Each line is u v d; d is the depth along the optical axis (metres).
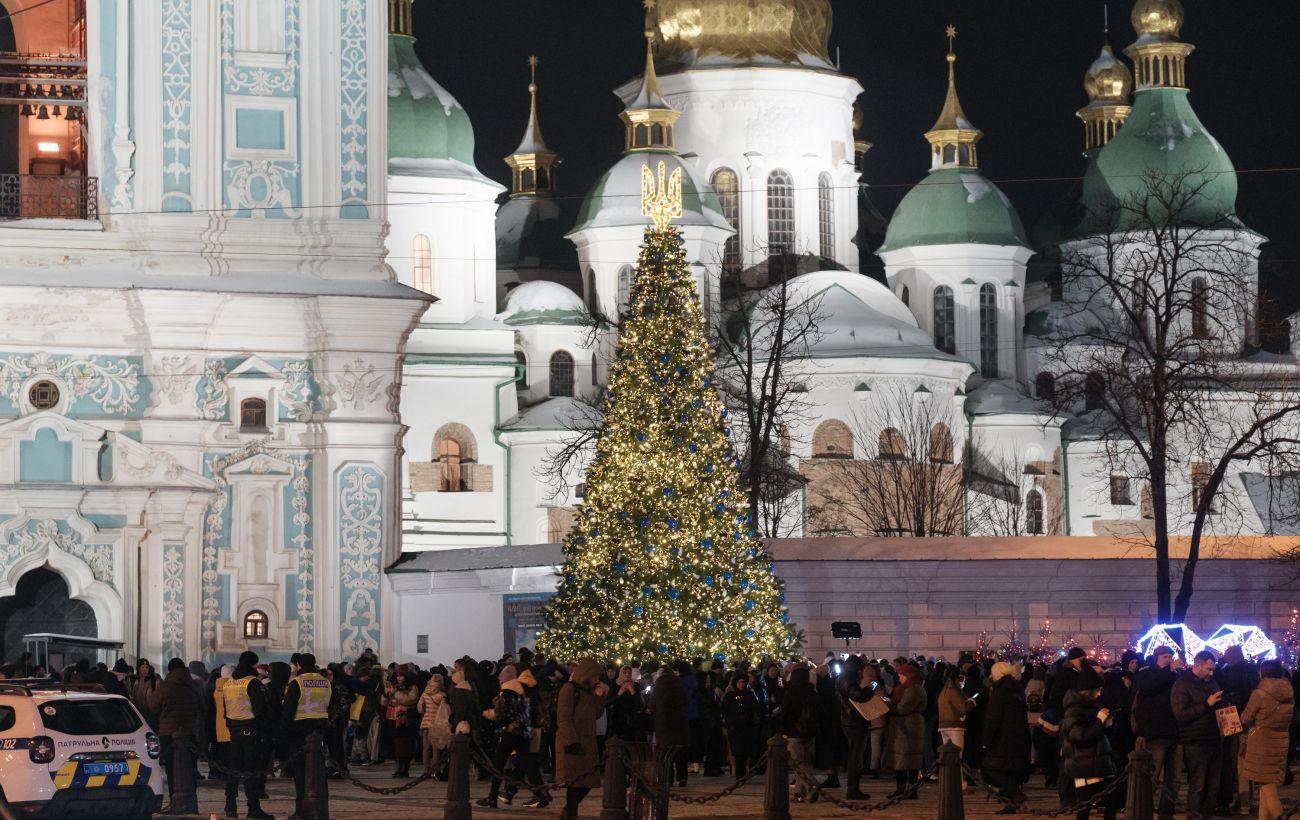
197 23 58.12
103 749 27.56
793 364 90.56
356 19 59.34
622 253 97.25
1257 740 27.81
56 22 62.25
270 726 32.88
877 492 90.75
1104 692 32.31
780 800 28.59
